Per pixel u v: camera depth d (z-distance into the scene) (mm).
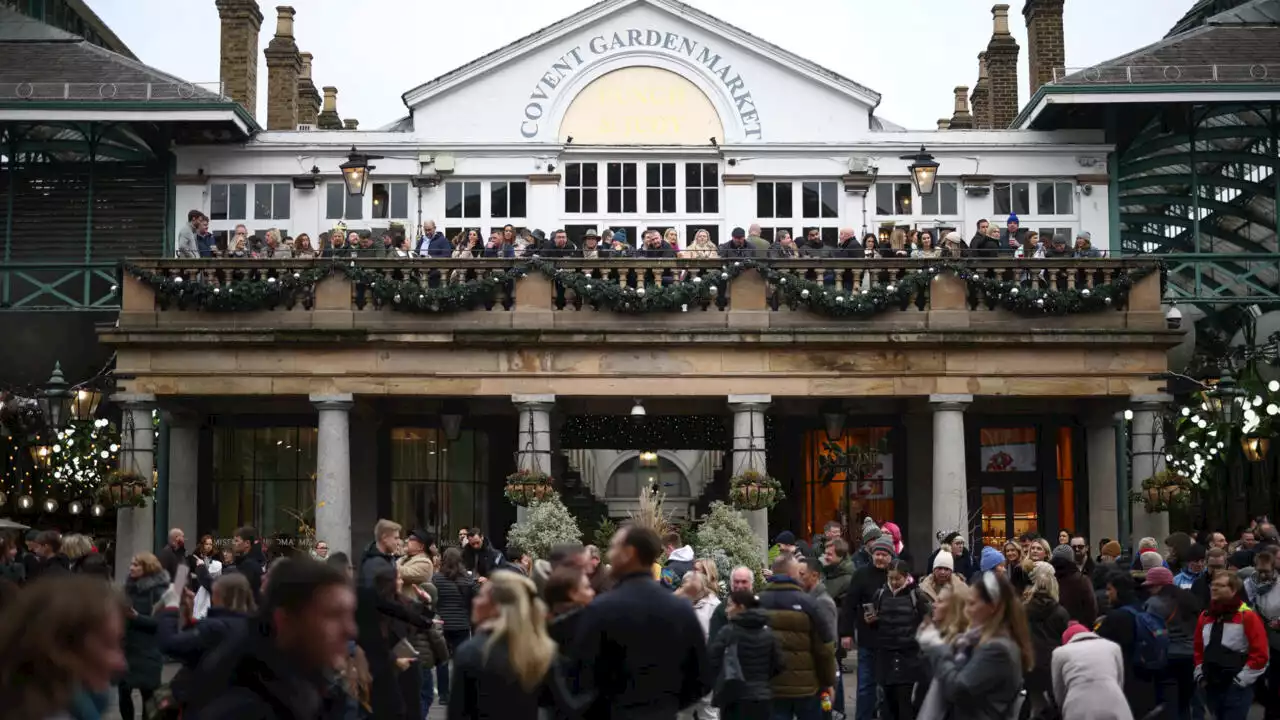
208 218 28531
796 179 28766
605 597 8617
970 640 8953
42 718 4391
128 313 24172
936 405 24156
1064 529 27516
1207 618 12633
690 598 12180
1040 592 12414
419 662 11688
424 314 24125
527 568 17344
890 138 28750
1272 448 31578
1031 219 28969
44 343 29000
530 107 28656
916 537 26969
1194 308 33531
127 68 28609
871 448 27656
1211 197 34281
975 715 8766
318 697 5922
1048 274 24484
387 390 24000
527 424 23984
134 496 23625
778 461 28422
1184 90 27359
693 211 28703
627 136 28688
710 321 24234
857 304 23906
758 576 21875
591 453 42438
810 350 24156
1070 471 27547
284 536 27031
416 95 28641
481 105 28719
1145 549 16750
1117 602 12586
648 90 28750
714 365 24125
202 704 5867
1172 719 12359
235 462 27312
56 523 33500
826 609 12031
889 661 13000
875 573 13867
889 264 24281
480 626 8453
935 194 28938
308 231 28516
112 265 27844
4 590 6832
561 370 24078
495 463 28406
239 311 24125
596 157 28703
